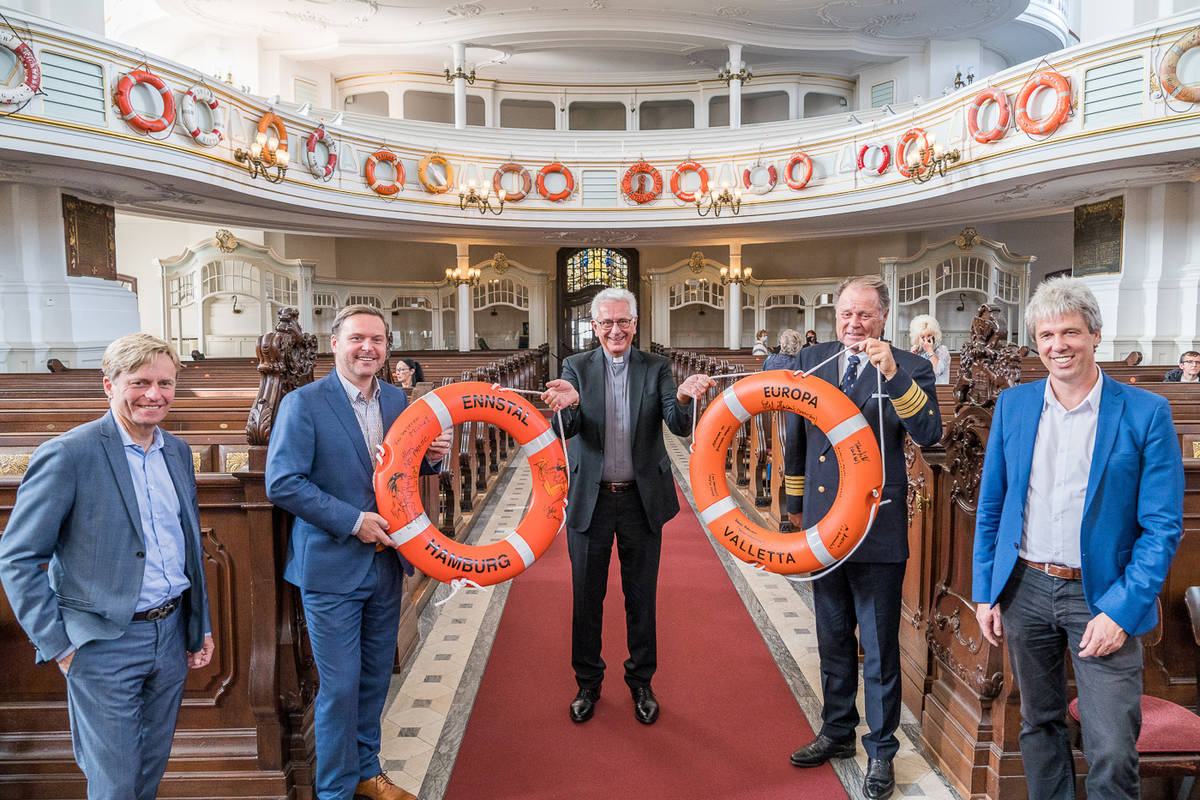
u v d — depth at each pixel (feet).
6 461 9.71
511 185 42.96
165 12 48.52
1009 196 34.01
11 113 22.25
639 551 8.77
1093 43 25.70
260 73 53.11
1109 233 33.50
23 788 7.33
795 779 7.74
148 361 5.66
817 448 7.74
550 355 60.80
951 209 38.47
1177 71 23.84
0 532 7.23
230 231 49.47
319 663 6.64
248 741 7.45
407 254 59.41
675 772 7.87
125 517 5.66
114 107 25.00
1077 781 7.32
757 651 10.83
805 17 50.14
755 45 52.54
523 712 9.14
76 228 30.04
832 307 55.83
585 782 7.70
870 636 7.46
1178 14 23.50
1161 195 31.19
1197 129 23.68
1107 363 26.91
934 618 8.48
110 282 32.37
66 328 28.73
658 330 57.26
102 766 5.55
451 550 7.08
